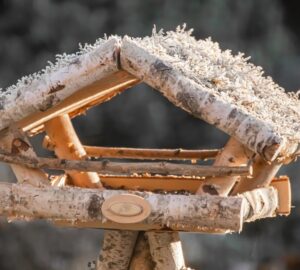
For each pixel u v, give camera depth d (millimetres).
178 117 12547
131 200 4457
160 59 4457
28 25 12945
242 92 4723
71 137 5105
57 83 4496
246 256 12016
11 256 11031
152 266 5188
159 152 5684
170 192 5402
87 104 5398
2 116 4613
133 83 5328
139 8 12961
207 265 11820
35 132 5355
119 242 5125
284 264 12016
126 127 12430
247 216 4746
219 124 4383
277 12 13469
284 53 13383
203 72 4695
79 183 5129
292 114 5051
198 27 12930
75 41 12859
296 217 12133
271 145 4289
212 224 4422
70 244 11211
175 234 5090
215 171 4531
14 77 12719
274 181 5363
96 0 13008
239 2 13188
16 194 4594
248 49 13141
